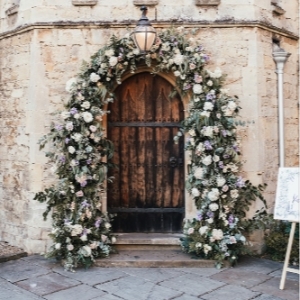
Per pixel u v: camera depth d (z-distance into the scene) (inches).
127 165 226.2
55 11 218.5
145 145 226.2
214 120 200.8
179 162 225.3
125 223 226.1
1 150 241.8
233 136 203.9
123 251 213.9
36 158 217.9
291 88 244.1
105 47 207.2
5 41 239.9
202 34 218.8
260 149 219.0
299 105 247.8
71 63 218.5
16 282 177.9
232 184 199.8
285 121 238.2
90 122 201.5
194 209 218.4
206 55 209.0
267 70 226.7
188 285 174.4
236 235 197.5
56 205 200.4
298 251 204.2
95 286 173.3
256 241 217.0
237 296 163.2
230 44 219.0
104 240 204.5
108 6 218.7
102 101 208.7
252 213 217.5
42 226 218.1
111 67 206.2
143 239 215.5
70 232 193.6
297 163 246.4
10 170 234.5
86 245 196.1
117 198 225.9
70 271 191.2
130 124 225.5
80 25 217.0
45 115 218.2
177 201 225.9
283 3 244.2
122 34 218.1
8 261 206.5
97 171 204.2
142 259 200.1
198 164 204.8
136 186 226.2
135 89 225.3
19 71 228.8
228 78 218.5
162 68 213.2
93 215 203.2
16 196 230.2
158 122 225.5
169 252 211.9
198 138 202.7
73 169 196.5
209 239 198.2
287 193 173.6
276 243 209.9
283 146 231.9
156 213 225.9
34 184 218.2
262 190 207.3
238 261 206.5
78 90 202.4
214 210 196.1
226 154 200.5
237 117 217.6
